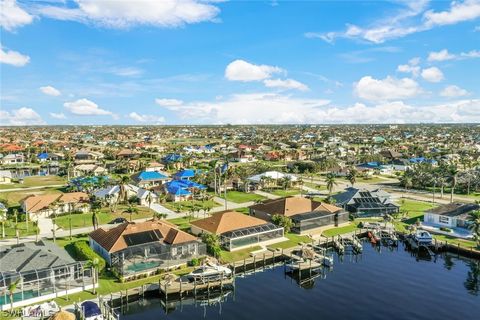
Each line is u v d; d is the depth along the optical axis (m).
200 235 84.12
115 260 65.25
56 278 59.81
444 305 59.53
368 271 73.38
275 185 154.50
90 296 57.12
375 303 60.03
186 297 61.22
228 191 143.50
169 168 197.75
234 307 58.59
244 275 70.94
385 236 91.75
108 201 115.69
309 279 69.19
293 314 56.38
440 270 74.00
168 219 101.81
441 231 93.19
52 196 108.06
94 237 75.88
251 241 81.88
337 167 192.12
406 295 62.94
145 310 58.09
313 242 85.38
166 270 66.75
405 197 135.75
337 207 103.50
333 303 59.94
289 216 94.38
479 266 76.25
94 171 174.62
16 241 81.38
